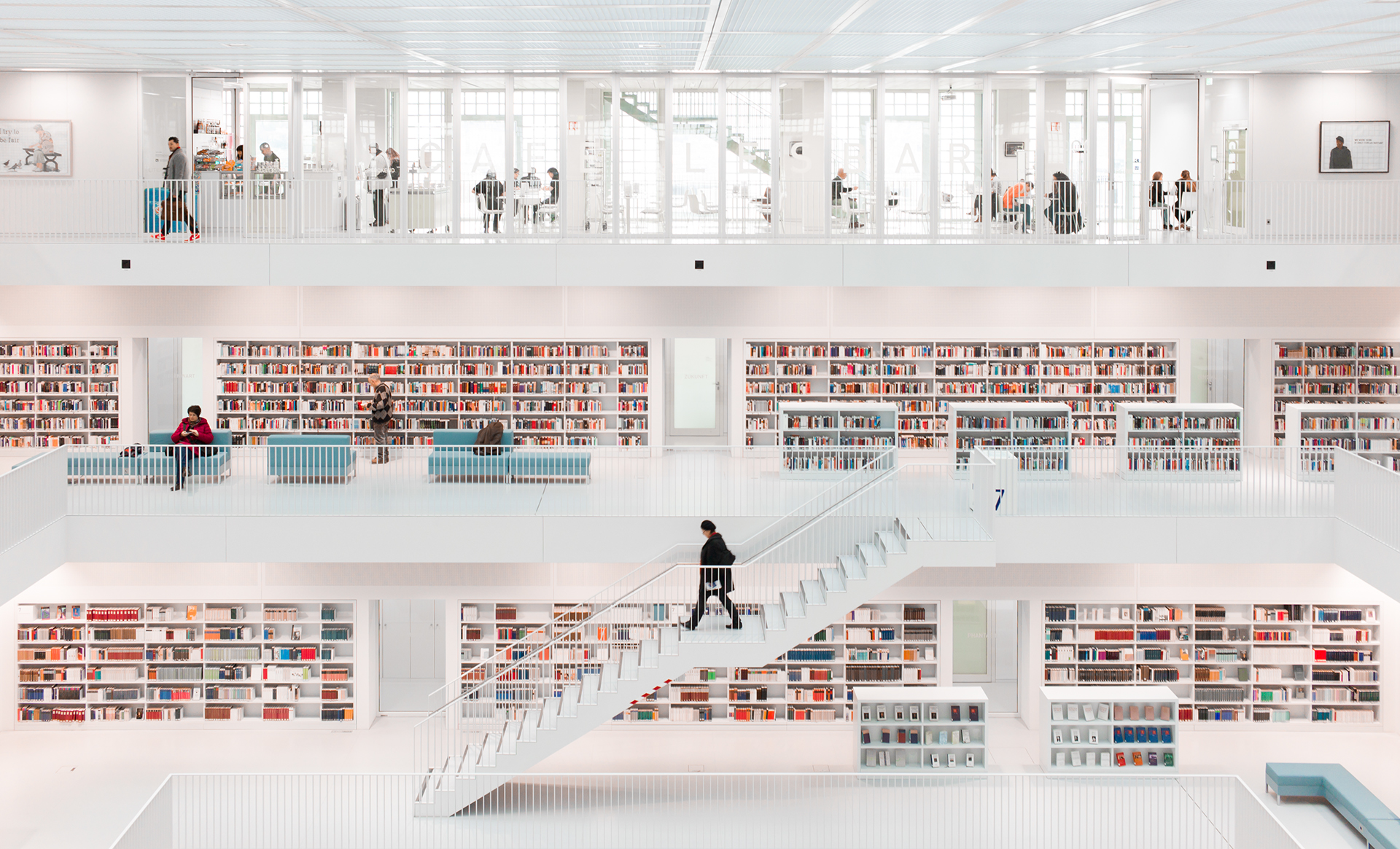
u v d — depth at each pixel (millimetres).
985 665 19656
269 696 17859
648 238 18500
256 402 20078
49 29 13680
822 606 14062
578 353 20344
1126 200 19281
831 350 20250
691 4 12031
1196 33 13836
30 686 17547
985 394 20266
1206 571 17578
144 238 17984
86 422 19812
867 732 15977
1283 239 18844
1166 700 16000
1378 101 19453
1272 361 19984
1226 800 13406
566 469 17047
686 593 15297
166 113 19141
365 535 15062
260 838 13102
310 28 13539
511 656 17828
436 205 19016
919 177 19516
